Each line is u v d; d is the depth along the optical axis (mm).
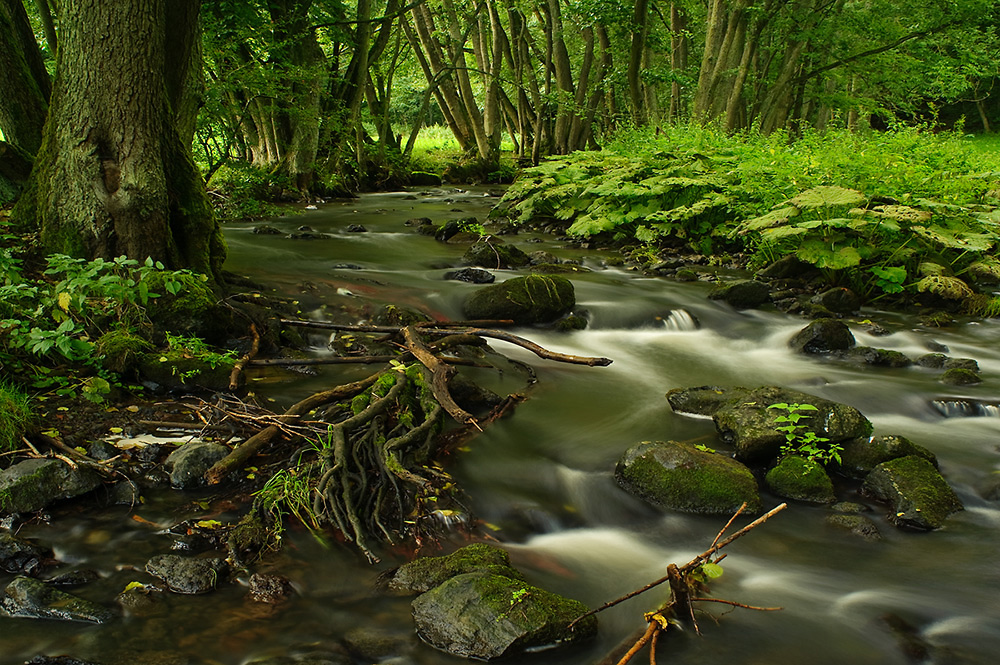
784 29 22297
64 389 5234
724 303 8914
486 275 9359
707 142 15828
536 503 4473
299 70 17266
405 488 4297
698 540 4195
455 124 30531
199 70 8344
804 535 4238
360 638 3221
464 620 3189
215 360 5730
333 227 14281
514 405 5840
